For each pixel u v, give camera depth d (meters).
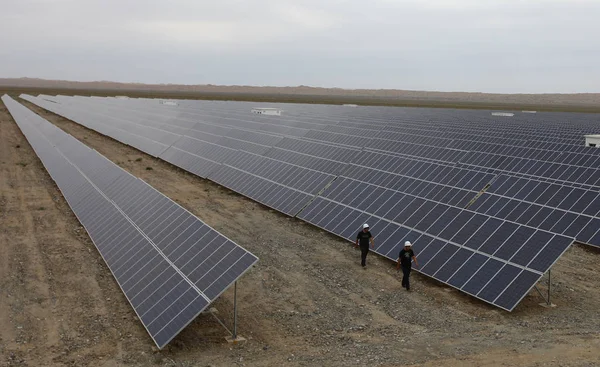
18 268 23.45
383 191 29.27
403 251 21.36
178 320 16.09
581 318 18.59
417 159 42.19
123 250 23.16
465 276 20.64
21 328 17.72
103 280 22.25
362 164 41.44
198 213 34.16
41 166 51.31
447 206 24.95
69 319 18.53
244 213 34.38
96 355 15.96
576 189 29.44
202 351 16.27
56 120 101.00
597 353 15.34
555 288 21.77
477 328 17.73
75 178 39.50
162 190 41.34
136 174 47.94
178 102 159.25
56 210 34.50
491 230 21.84
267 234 29.45
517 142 51.72
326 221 29.80
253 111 103.81
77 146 48.66
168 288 17.95
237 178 41.81
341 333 17.55
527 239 20.23
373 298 20.62
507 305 18.56
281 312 19.31
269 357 15.83
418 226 24.88
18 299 20.11
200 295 16.42
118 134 74.00
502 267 19.92
